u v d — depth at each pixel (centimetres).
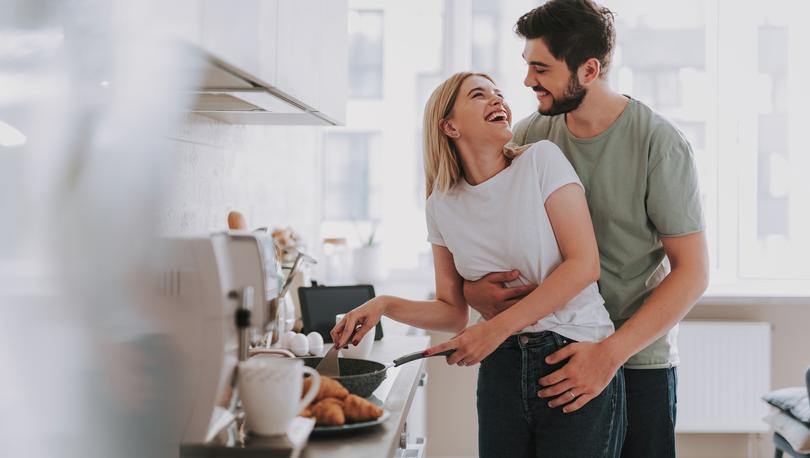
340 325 158
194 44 97
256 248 111
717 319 401
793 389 348
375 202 413
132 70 74
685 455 405
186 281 90
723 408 391
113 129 70
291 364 112
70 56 64
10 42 57
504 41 403
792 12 398
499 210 155
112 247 70
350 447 119
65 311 64
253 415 110
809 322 399
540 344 152
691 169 170
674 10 399
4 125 57
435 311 172
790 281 404
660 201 169
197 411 96
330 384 133
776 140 403
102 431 70
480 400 163
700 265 167
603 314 160
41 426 61
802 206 403
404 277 411
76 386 66
